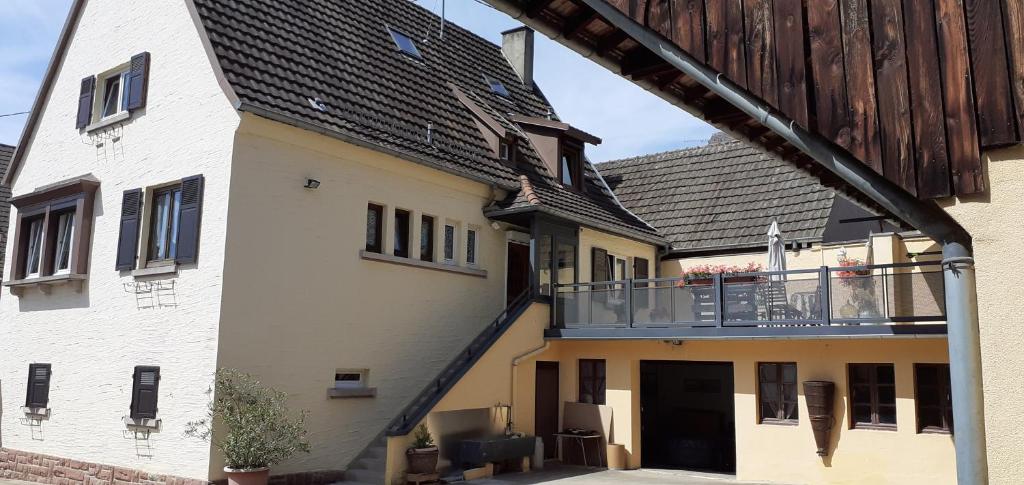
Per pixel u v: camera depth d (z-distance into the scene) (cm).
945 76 556
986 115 541
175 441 1169
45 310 1475
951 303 564
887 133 569
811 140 601
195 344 1165
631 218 2092
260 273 1191
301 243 1255
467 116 1742
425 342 1467
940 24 562
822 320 1335
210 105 1224
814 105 597
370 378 1354
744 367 1516
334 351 1293
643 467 1655
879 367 1402
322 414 1264
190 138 1246
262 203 1205
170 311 1218
